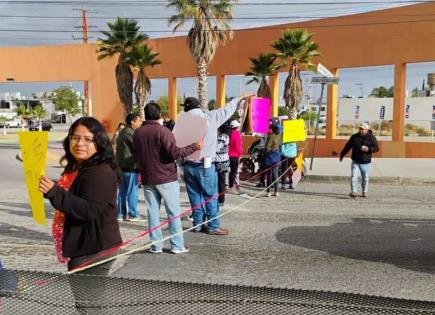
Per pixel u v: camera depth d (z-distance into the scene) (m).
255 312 2.57
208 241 6.95
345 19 26.47
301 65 27.08
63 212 2.88
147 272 5.46
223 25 25.11
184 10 24.19
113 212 3.03
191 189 7.31
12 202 10.30
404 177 14.41
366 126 11.19
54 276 2.74
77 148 2.93
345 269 5.63
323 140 27.23
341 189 12.84
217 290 2.61
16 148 31.36
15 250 6.37
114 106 35.28
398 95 24.64
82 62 35.88
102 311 2.71
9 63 37.47
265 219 8.62
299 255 6.24
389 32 24.86
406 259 6.07
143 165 6.10
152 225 6.23
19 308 2.76
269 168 11.42
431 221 8.51
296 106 27.02
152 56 30.17
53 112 110.25
